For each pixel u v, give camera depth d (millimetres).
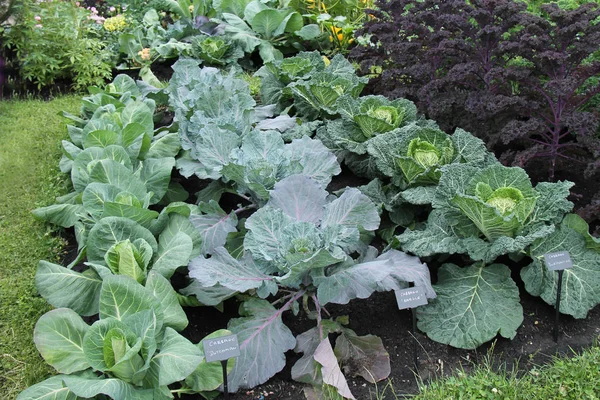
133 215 2457
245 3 5098
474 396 2168
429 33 3436
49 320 2053
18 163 3355
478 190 2467
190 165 3023
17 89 4238
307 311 2461
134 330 2027
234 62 4508
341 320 2455
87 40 4340
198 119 3125
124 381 2002
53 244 2859
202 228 2664
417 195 2664
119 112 3188
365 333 2453
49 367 2295
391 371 2324
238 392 2246
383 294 2602
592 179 3029
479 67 3129
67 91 4277
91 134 2889
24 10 4113
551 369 2262
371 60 3688
